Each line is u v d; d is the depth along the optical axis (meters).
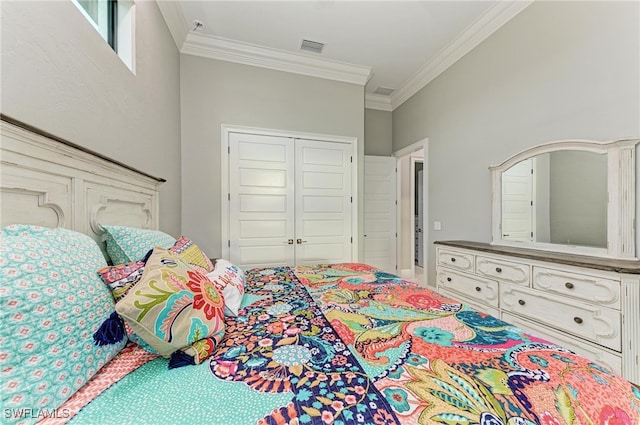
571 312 1.53
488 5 2.34
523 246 2.20
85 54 1.17
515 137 2.30
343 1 2.31
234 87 3.00
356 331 0.98
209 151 2.93
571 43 1.86
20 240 0.64
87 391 0.64
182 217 2.84
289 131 3.21
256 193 3.10
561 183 1.93
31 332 0.55
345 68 3.32
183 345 0.78
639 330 1.26
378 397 0.62
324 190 3.36
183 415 0.57
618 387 0.65
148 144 1.93
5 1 0.77
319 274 1.93
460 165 2.94
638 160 1.54
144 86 1.86
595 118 1.73
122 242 1.15
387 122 4.36
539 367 0.72
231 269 1.51
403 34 2.74
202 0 2.29
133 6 1.70
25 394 0.52
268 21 2.56
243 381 0.69
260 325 1.04
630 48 1.56
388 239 4.21
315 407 0.59
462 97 2.91
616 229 1.61
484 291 2.15
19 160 0.78
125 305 0.73
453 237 3.05
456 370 0.72
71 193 1.02
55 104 0.98
